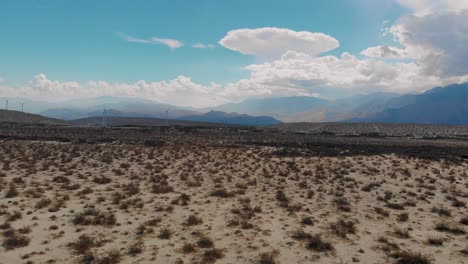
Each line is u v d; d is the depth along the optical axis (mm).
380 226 16859
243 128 168750
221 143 71562
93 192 23141
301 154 50688
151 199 21391
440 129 151250
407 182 29156
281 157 47031
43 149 49344
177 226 16250
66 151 47562
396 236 15383
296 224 16891
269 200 22062
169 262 12125
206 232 15469
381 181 29281
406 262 12383
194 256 12680
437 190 26000
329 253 13258
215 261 12352
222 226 16375
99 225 16016
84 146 56406
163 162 39250
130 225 16188
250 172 33531
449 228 16391
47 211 17984
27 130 105375
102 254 12570
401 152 54812
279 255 12992
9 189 22812
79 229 15266
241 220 17141
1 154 42250
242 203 20938
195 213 18516
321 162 41625
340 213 19203
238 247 13734
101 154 45625
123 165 35188
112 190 23938
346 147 66000
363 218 18281
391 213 19422
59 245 13438
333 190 25344
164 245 13734
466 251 13516
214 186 26188
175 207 19719
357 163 41031
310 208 20156
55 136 80250
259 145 68812
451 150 61031
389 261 12570
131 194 22594
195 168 35281
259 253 13109
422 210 20125
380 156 48500
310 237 14836
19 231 14727
